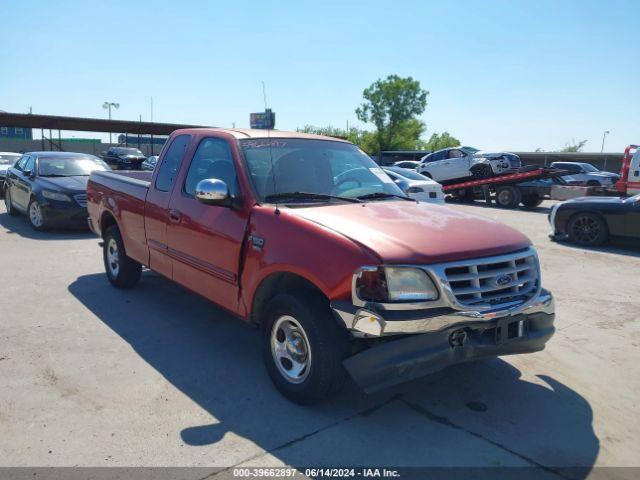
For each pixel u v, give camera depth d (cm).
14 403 365
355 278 321
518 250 369
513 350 357
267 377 418
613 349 506
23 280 685
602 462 321
